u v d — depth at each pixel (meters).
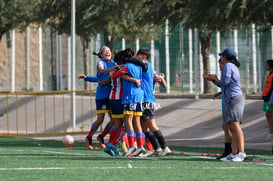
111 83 35.91
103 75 38.91
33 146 43.22
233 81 29.58
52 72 111.81
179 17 71.94
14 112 78.25
